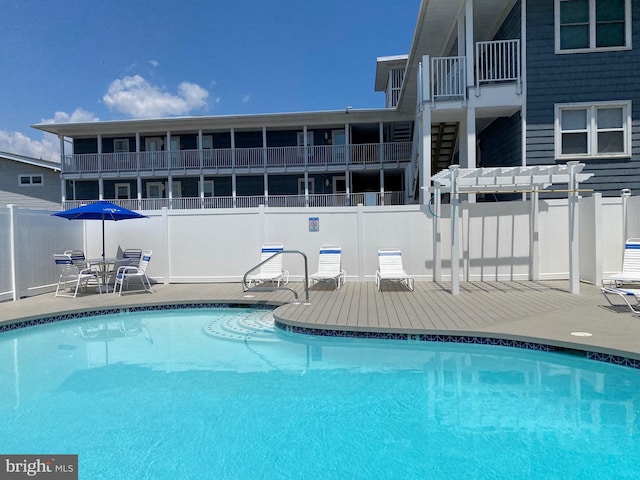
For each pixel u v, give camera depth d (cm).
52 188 2372
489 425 356
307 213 1035
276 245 1013
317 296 833
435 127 1366
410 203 1816
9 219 861
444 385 445
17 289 870
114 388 451
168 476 288
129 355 568
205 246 1062
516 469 291
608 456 305
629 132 1061
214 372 497
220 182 2250
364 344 591
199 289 966
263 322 723
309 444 330
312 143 2202
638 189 1064
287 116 2027
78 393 438
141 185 2214
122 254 1079
